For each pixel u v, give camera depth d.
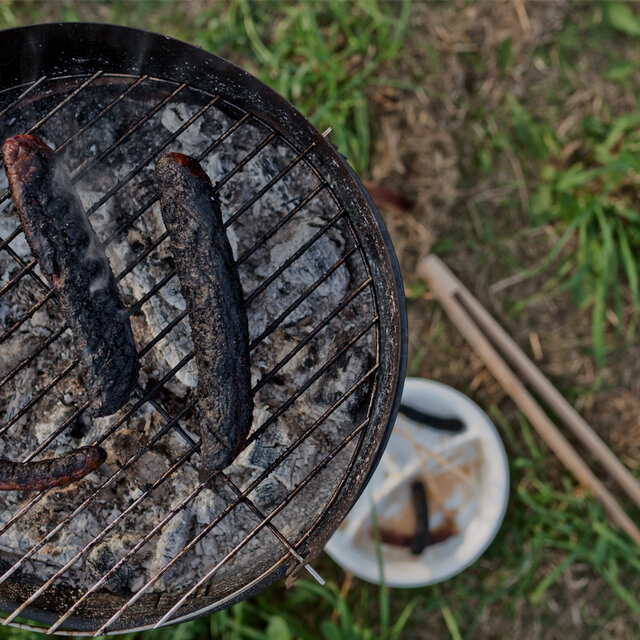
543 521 1.07
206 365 0.72
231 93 0.79
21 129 0.80
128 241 0.80
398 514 1.01
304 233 0.80
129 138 0.81
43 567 0.79
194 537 0.79
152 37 0.75
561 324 1.08
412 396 0.99
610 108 1.08
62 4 1.07
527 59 1.08
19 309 0.79
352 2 1.06
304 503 0.79
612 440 1.07
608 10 1.07
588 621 1.07
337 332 0.80
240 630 1.01
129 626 0.75
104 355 0.72
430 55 1.07
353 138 1.05
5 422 0.79
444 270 1.04
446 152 1.07
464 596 1.07
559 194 1.07
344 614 1.01
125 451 0.79
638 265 1.06
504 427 1.08
